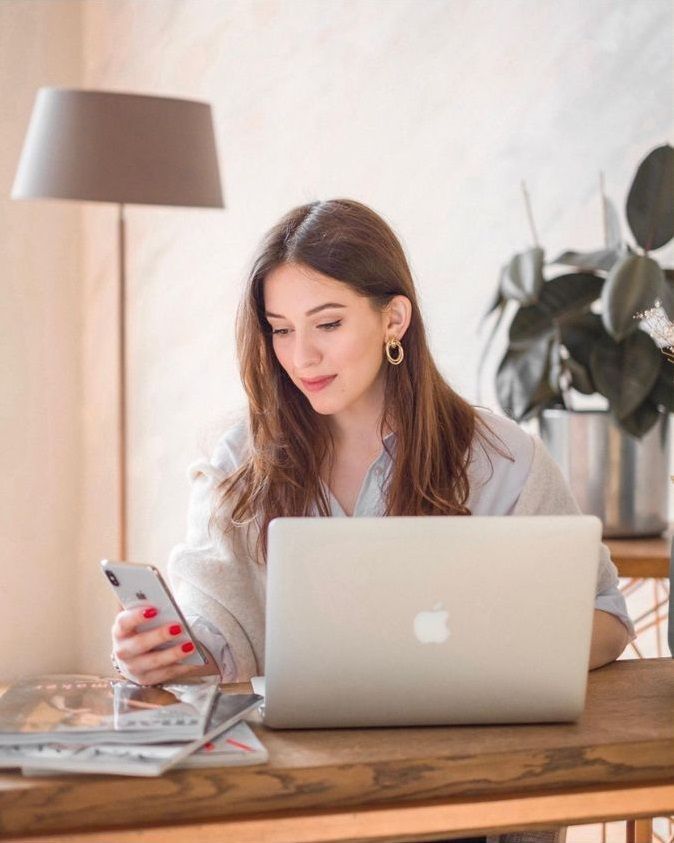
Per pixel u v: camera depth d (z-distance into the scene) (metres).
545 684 1.51
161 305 4.64
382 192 3.79
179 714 1.41
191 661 1.65
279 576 1.46
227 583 1.99
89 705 1.45
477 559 1.47
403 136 3.71
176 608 1.60
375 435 2.01
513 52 3.37
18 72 4.67
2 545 4.71
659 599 3.05
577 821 1.42
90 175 3.05
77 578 4.95
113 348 4.79
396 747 1.43
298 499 1.99
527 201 3.16
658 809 1.44
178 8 4.50
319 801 1.36
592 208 3.17
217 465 2.09
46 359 4.83
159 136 3.08
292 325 1.89
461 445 2.04
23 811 1.29
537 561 1.48
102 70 4.85
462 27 3.51
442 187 3.60
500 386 2.68
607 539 2.69
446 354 3.61
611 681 1.76
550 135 3.28
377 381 2.00
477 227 3.49
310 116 4.03
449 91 3.56
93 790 1.30
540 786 1.42
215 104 4.39
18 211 4.71
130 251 4.77
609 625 1.89
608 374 2.55
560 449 2.68
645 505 2.70
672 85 2.96
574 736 1.48
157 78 4.62
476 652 1.49
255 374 1.98
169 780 1.32
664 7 2.97
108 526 4.86
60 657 4.91
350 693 1.49
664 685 1.74
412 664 1.48
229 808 1.33
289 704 1.48
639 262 2.50
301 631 1.47
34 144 3.12
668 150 2.61
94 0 4.85
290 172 4.12
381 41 3.77
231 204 4.34
